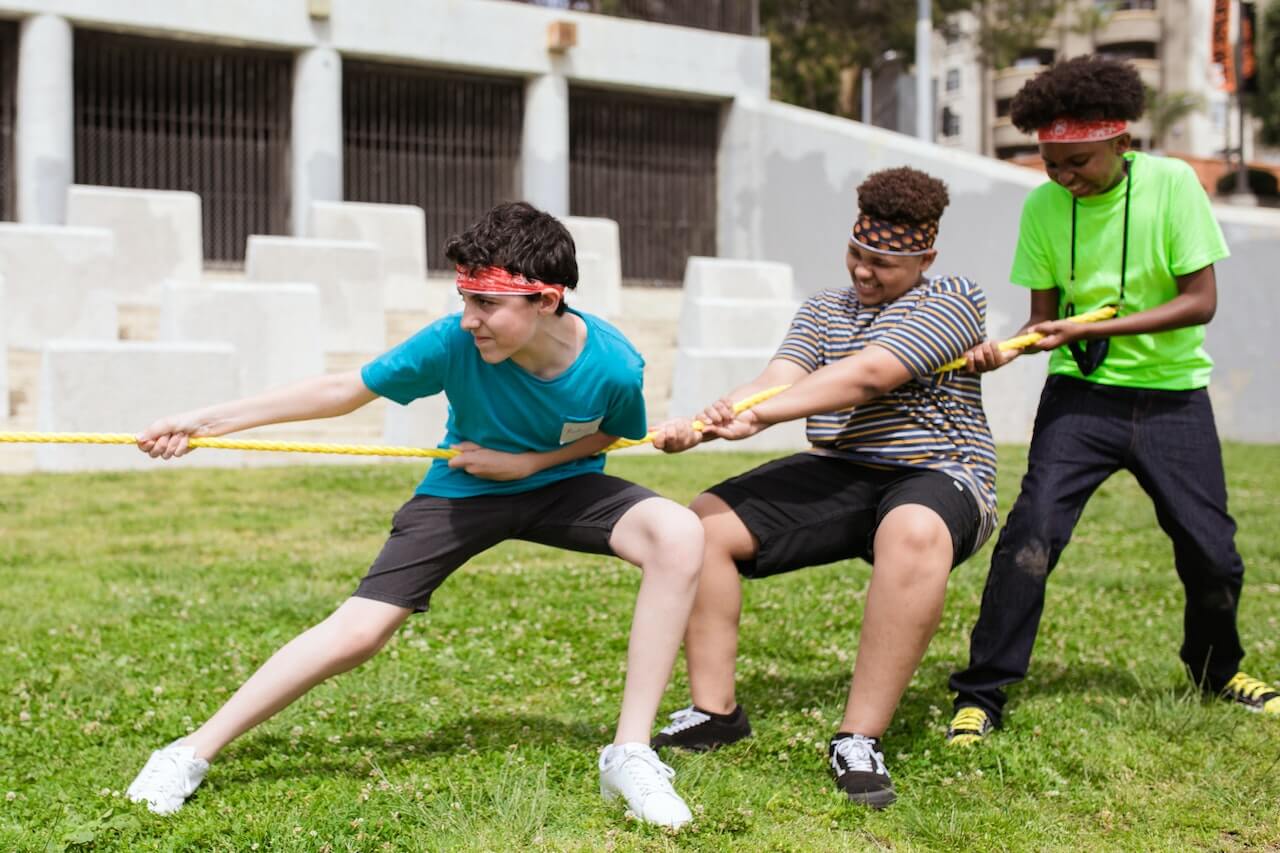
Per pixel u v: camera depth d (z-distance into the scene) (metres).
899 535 3.57
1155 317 4.07
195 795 3.42
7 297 10.81
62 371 9.25
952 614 5.73
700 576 3.76
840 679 4.62
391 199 16.91
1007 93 51.50
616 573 6.52
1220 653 4.37
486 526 3.56
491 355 3.27
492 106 17.44
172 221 13.20
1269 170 30.75
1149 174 4.16
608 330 3.51
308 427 10.66
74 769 3.63
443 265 17.16
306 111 15.73
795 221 17.77
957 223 15.80
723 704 3.88
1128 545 7.65
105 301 11.17
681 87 18.09
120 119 15.43
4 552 6.75
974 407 3.92
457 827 3.19
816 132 17.39
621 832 3.19
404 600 3.49
